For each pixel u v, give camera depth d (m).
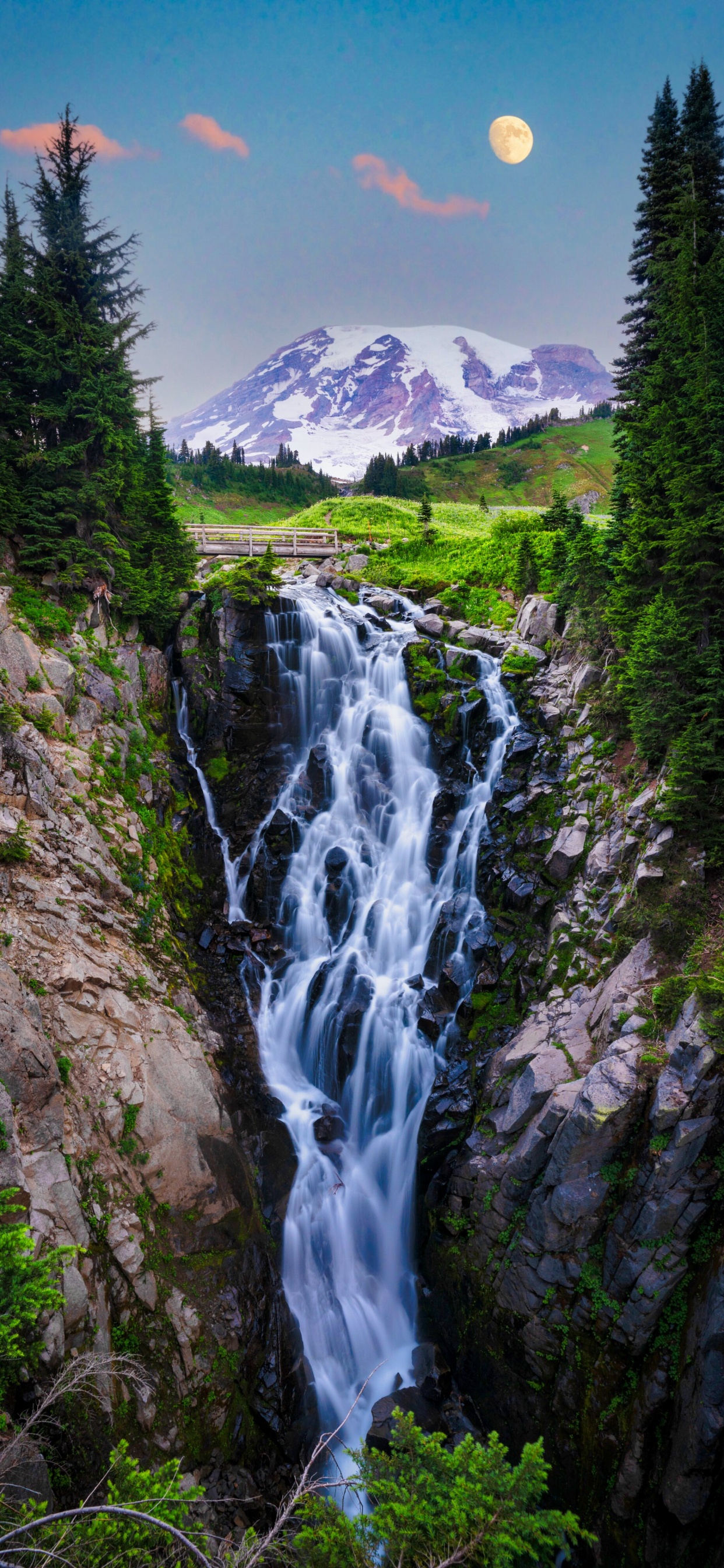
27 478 23.36
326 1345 18.53
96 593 23.86
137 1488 8.25
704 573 19.55
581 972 19.45
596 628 25.16
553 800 23.62
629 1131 15.62
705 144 25.67
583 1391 15.47
